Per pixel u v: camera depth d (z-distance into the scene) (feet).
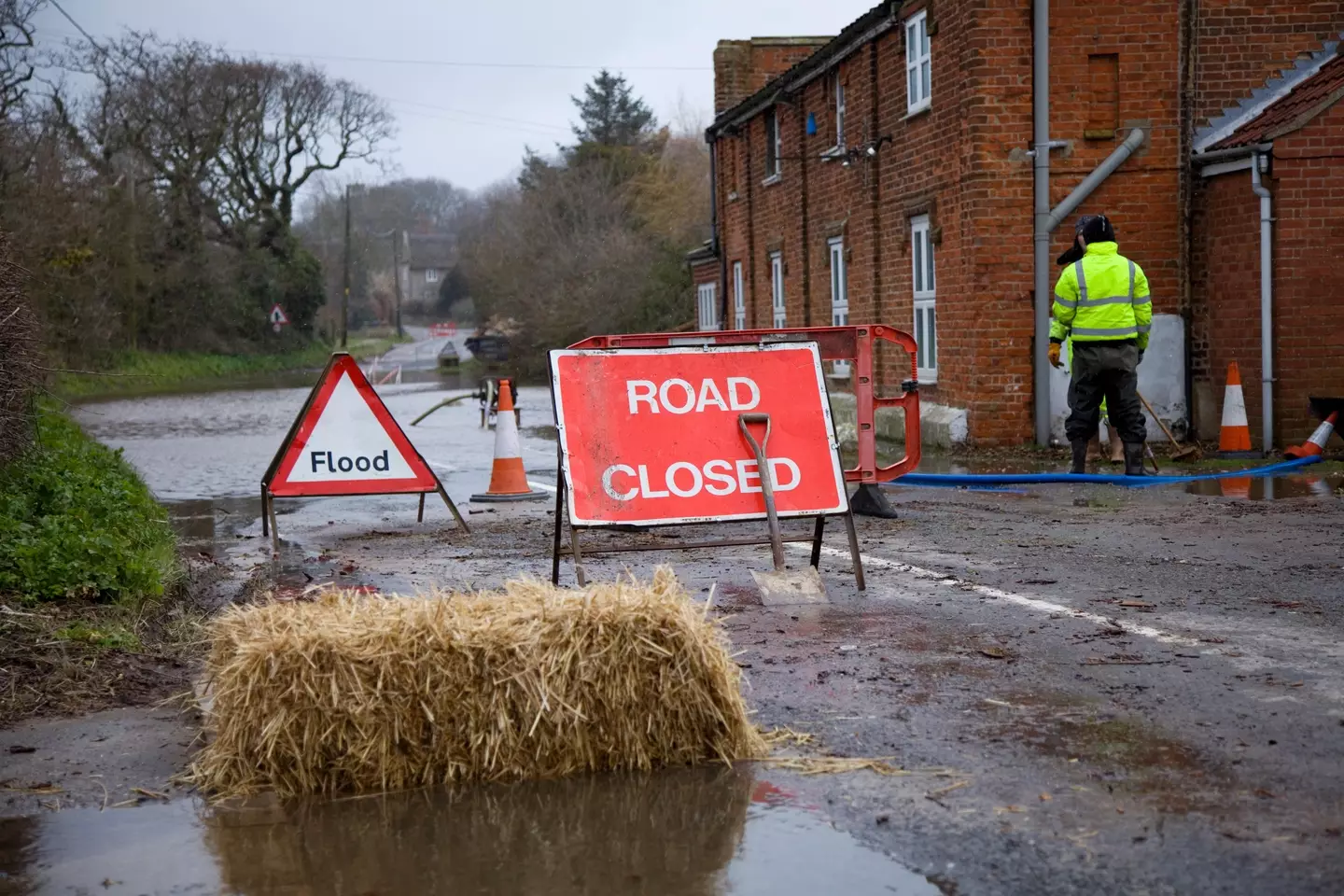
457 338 322.34
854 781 14.21
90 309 124.26
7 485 29.35
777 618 22.00
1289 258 45.37
